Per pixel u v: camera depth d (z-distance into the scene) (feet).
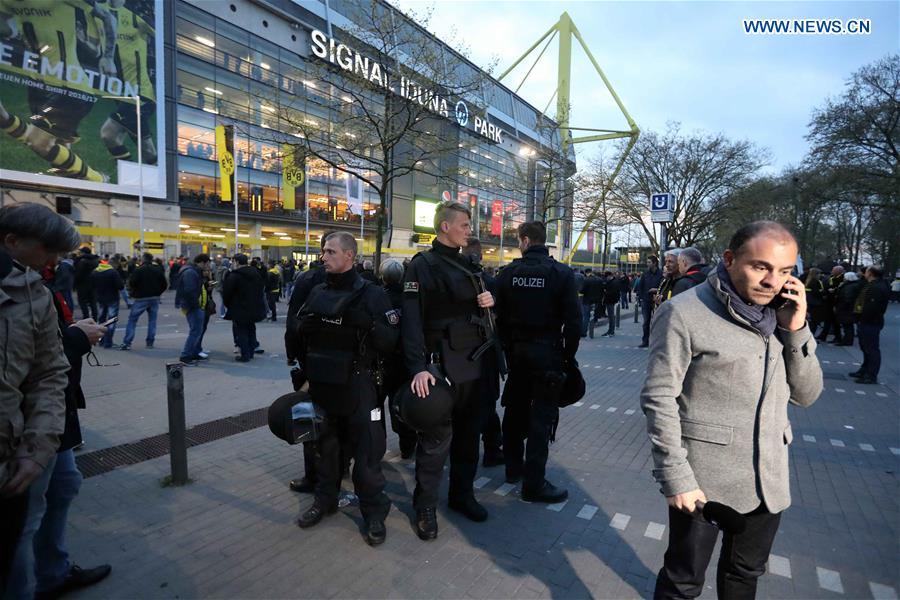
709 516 4.83
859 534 9.72
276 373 22.98
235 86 92.68
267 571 8.33
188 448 13.76
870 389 22.39
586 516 10.37
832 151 74.95
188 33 85.61
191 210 89.92
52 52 71.67
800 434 15.90
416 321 9.34
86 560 8.52
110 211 79.82
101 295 29.22
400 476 12.48
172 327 37.35
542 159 65.51
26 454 5.24
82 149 75.25
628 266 151.53
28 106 70.08
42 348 5.51
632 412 18.38
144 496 10.88
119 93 78.48
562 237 105.19
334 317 9.06
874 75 72.28
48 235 6.04
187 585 7.93
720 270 5.44
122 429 14.94
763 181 79.30
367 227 118.11
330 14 103.24
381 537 9.17
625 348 34.47
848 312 34.86
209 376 21.99
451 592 7.86
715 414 5.32
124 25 78.07
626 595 7.85
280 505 10.62
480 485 11.98
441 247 9.86
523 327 10.90
